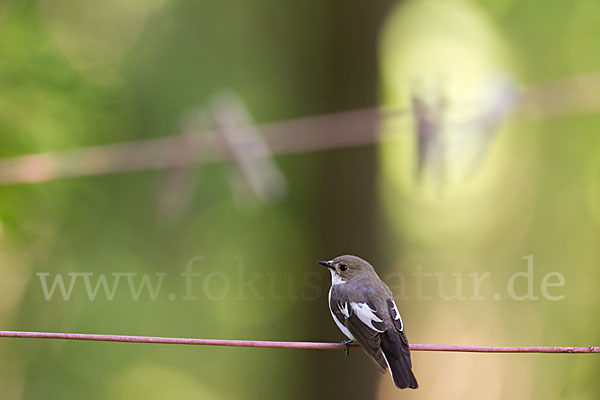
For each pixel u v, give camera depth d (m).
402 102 16.06
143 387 14.41
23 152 10.73
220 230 15.45
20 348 13.20
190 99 15.20
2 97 11.12
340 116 11.45
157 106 15.02
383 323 7.20
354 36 14.27
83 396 13.31
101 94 12.70
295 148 11.24
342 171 14.05
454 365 16.47
